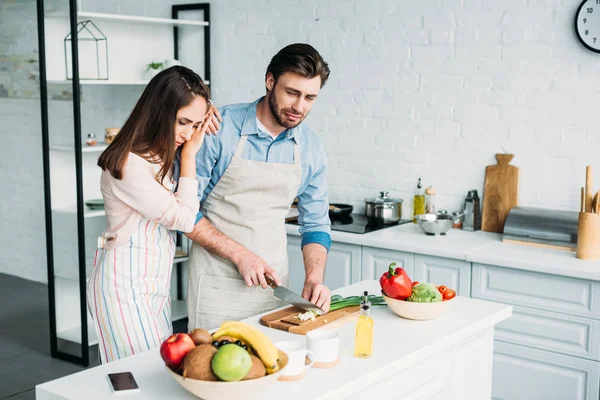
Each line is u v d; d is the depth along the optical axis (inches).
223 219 109.8
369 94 182.5
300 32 191.9
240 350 66.1
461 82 168.1
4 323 208.1
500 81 162.9
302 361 76.0
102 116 220.7
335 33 185.8
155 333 99.1
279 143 108.7
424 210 175.9
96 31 193.3
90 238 217.8
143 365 79.7
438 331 92.2
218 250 104.3
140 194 91.6
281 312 98.1
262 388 67.6
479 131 167.0
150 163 92.0
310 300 98.7
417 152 176.7
